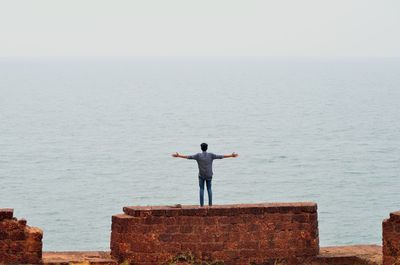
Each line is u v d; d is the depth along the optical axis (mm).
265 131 188125
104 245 73312
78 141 171375
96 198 101750
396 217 22219
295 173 122875
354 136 175000
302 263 22766
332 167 128875
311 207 22812
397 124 197500
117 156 146375
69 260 22141
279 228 22672
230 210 22469
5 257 21531
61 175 123250
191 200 100812
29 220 87125
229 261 22453
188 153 152625
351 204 95250
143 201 100375
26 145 162500
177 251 22281
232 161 136750
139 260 22188
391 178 116750
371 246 24703
